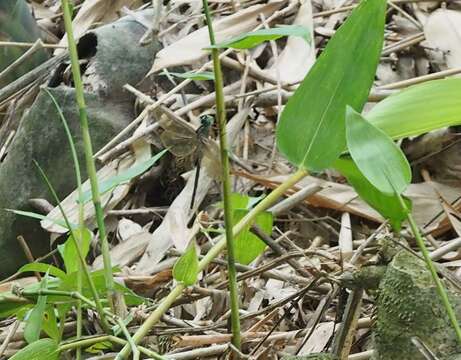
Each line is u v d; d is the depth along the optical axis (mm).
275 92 1904
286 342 1348
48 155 1879
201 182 1774
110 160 1855
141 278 1506
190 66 2088
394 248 1159
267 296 1482
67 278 1304
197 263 1182
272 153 1868
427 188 1727
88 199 1353
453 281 1141
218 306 1398
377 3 1165
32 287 1280
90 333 1413
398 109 1174
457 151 1765
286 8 2107
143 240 1735
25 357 1164
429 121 1168
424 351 1090
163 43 2117
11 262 1864
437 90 1177
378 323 1144
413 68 1967
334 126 1172
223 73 2092
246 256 1430
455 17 1974
